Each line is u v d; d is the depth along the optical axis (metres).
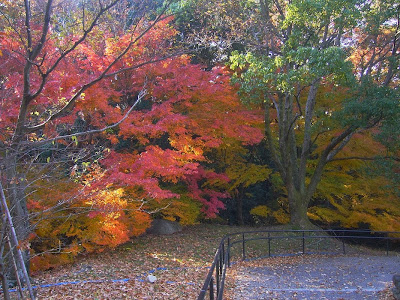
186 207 15.54
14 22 7.86
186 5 14.94
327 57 11.53
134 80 12.21
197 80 12.73
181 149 12.26
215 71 13.89
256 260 12.77
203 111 13.29
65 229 10.27
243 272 10.48
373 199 17.25
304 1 12.36
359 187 17.19
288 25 14.61
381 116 12.14
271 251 14.59
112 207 8.76
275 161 17.02
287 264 11.98
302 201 17.09
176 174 11.80
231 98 13.72
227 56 18.22
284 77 12.27
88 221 10.57
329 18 13.26
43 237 10.09
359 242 21.83
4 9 7.82
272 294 7.95
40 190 7.98
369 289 8.34
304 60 12.43
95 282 8.91
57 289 8.27
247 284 8.97
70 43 9.09
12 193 5.39
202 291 3.84
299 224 16.91
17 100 7.61
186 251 13.36
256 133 14.09
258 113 16.59
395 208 16.59
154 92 12.42
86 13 10.84
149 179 10.56
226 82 14.27
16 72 8.04
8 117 7.34
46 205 8.23
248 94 13.98
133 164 10.93
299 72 12.03
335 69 11.64
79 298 7.48
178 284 8.79
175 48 13.59
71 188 8.19
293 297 7.71
